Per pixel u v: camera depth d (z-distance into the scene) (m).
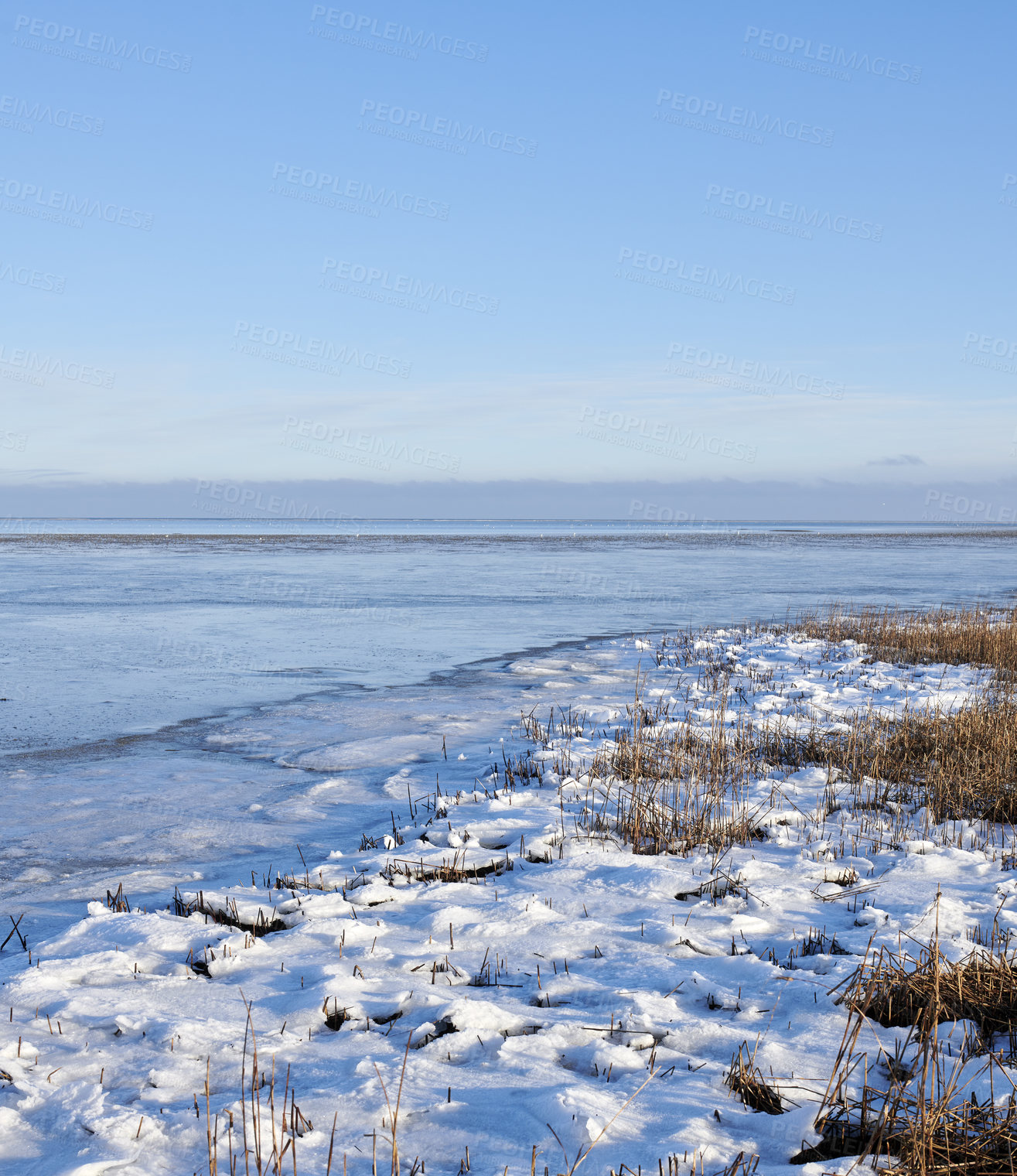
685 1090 3.54
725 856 6.79
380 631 22.19
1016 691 13.40
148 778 9.41
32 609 26.53
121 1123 3.22
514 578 40.72
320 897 5.71
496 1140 3.18
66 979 4.57
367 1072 3.63
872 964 4.59
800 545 87.50
